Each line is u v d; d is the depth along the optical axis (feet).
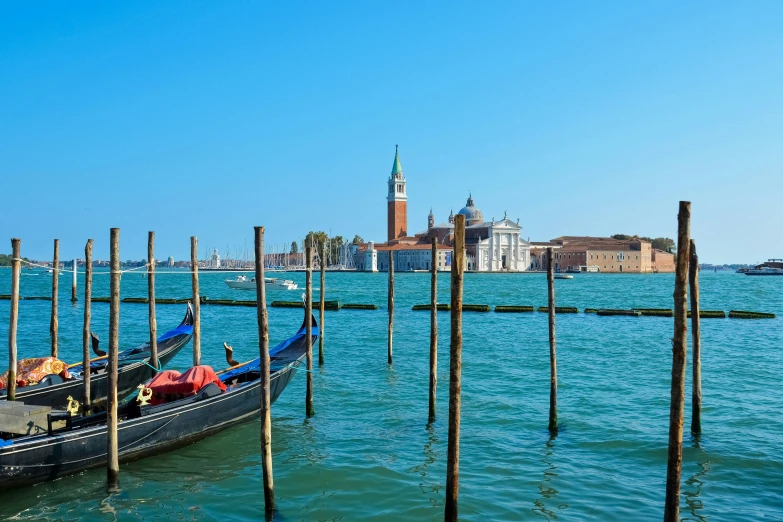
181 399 60.18
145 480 52.11
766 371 96.48
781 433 62.49
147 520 45.47
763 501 47.16
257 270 47.50
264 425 46.57
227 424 63.52
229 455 57.72
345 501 48.06
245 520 45.44
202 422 60.59
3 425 49.73
